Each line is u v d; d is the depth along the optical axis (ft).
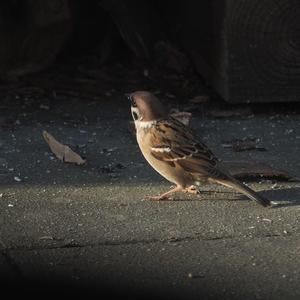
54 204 33.19
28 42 46.55
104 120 42.57
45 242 29.99
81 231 30.89
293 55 42.29
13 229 30.96
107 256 29.04
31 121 42.14
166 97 45.73
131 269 28.14
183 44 50.29
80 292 26.50
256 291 26.78
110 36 50.19
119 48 50.55
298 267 28.30
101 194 34.24
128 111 43.83
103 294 26.43
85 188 34.81
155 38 50.85
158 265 28.45
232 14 41.73
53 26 46.32
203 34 45.96
